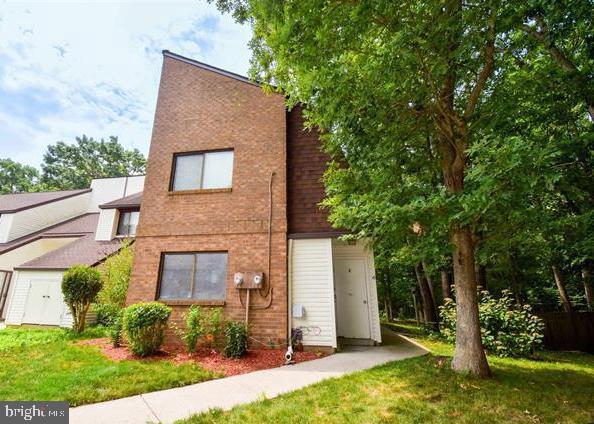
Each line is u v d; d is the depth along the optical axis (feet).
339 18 15.29
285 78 22.33
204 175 28.94
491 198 13.19
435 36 14.87
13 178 135.64
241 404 12.91
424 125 18.97
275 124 28.91
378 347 25.72
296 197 27.66
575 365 21.77
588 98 20.76
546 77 20.22
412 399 13.03
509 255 36.45
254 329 23.89
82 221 61.57
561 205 27.63
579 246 23.11
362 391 14.01
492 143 15.16
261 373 17.60
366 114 17.44
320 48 16.44
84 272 32.99
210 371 17.76
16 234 56.44
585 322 33.65
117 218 50.62
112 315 34.19
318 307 24.43
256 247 25.90
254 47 24.62
